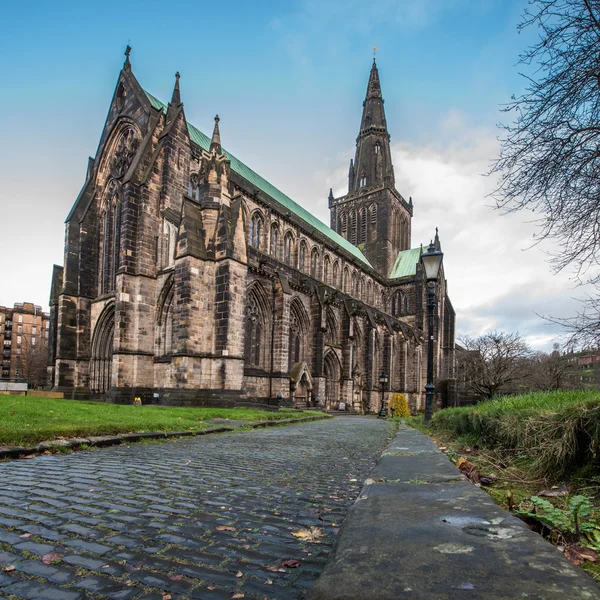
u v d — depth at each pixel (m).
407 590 2.30
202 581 4.01
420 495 4.70
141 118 44.66
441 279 87.69
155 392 36.75
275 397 42.00
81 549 4.78
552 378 46.50
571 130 10.91
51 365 48.16
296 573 4.19
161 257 39.47
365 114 98.19
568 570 2.52
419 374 78.62
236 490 7.66
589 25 10.09
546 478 7.08
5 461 10.16
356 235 93.25
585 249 11.13
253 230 53.16
